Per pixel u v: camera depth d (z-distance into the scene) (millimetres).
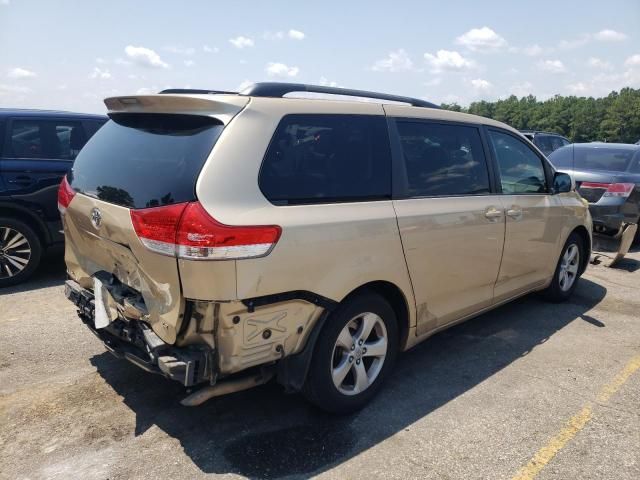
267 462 2762
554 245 4953
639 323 4898
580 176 7875
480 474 2719
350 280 2965
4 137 5477
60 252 5891
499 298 4379
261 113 2756
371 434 3039
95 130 6094
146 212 2578
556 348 4309
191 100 2723
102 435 2967
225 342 2555
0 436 2934
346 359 3131
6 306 4992
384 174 3279
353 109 3219
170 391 3449
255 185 2641
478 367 3941
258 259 2537
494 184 4160
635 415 3305
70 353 3990
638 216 7805
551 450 2930
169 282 2525
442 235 3549
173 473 2662
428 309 3615
